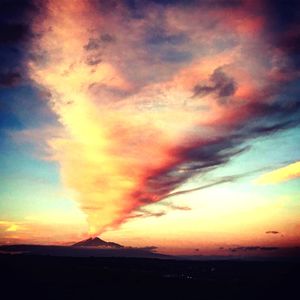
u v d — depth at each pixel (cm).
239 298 2733
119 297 2705
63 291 2875
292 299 2712
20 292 2750
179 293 2947
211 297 2800
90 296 2694
